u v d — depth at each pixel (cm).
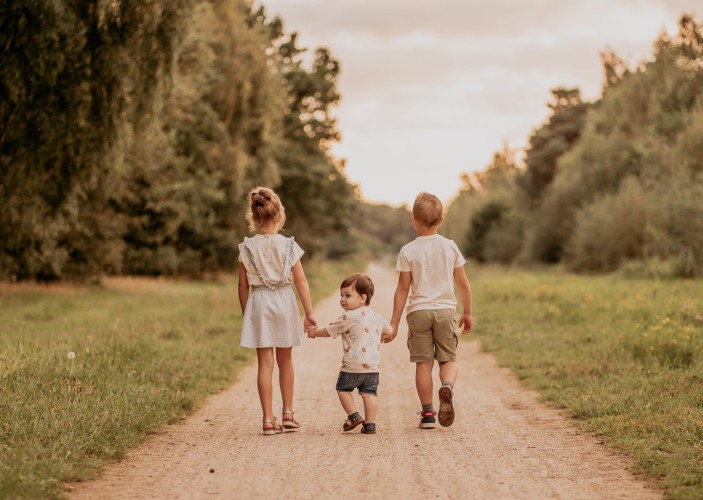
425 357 723
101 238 3102
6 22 1483
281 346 702
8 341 1160
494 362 1202
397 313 731
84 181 1788
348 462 591
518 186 8119
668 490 487
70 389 768
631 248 4197
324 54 5497
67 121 1631
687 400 768
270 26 5341
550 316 1675
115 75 1620
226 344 1344
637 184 4334
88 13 1559
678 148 4131
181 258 4125
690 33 5016
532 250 6062
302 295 714
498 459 598
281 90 4153
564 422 744
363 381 705
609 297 2052
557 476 544
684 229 3584
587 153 5684
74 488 517
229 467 577
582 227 4700
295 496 500
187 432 708
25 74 1534
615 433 657
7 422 636
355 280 710
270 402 705
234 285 3741
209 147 3834
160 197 3362
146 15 1627
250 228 728
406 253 728
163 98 1833
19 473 511
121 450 609
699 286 2542
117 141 1730
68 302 2117
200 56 2780
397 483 530
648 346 1062
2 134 1686
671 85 4959
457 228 10331
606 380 915
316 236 6481
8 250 2662
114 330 1384
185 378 948
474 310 2034
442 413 685
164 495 503
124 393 791
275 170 4331
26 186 1772
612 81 6475
